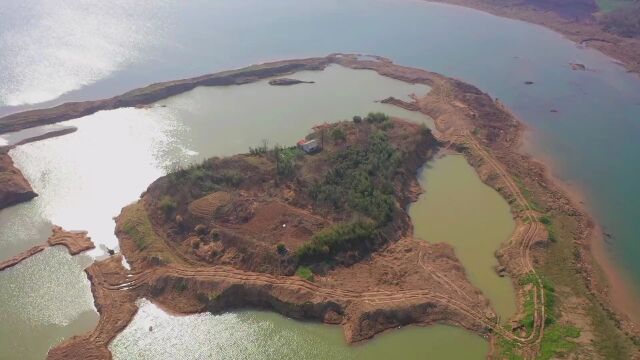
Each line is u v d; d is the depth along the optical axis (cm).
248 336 6512
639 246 8188
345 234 7525
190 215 7962
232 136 10938
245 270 7250
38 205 9031
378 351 6291
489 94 12988
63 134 11119
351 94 12925
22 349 6494
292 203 8294
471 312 6662
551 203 8981
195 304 6900
